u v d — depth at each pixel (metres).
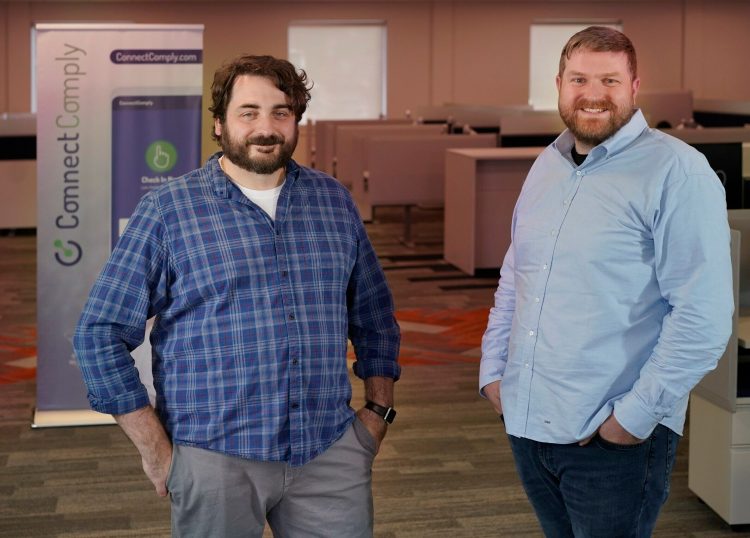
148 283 2.08
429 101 17.55
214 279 2.06
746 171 5.28
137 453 4.38
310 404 2.10
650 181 2.12
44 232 4.58
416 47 17.41
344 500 2.17
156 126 4.54
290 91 2.09
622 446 2.17
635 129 2.18
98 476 4.10
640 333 2.16
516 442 2.34
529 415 2.25
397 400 5.18
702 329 2.05
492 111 12.95
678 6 17.86
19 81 16.36
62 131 4.50
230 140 2.08
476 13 17.47
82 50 4.46
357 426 2.21
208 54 16.89
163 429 2.11
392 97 17.48
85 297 4.66
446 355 6.11
